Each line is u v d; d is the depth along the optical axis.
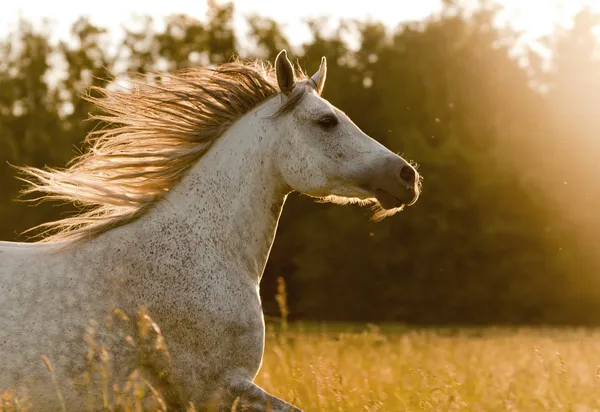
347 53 54.59
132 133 6.20
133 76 6.39
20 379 5.34
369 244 48.41
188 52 50.41
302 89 6.17
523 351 13.02
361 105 52.12
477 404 7.81
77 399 5.46
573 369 10.16
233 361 5.76
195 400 5.73
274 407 5.70
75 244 5.77
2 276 5.55
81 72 49.78
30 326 5.42
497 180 47.41
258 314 5.91
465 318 48.47
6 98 49.66
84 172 6.09
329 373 7.63
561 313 48.19
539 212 48.03
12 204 44.88
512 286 48.03
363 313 48.84
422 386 7.98
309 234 48.50
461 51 51.22
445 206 47.94
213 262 5.86
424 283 48.62
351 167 6.07
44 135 47.22
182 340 5.69
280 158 6.12
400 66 51.06
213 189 6.06
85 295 5.58
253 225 6.11
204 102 6.19
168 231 5.89
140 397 5.20
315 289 48.94
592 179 47.84
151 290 5.69
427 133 49.94
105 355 5.16
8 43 50.81
